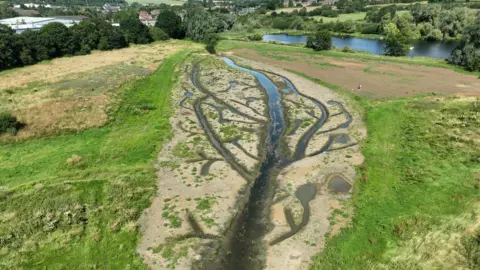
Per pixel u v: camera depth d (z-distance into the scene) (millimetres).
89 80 52062
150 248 20344
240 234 21656
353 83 51500
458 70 57625
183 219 22797
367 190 25531
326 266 18656
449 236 20266
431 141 32375
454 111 38594
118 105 42094
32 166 28641
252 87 51438
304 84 51969
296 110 42000
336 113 40594
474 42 60906
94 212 23219
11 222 22172
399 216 22406
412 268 18188
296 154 31703
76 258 19531
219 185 26531
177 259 19484
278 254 19844
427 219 21875
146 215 23188
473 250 18906
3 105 40250
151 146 32156
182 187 26219
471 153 29625
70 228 21781
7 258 19422
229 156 31156
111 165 28984
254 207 24281
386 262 18750
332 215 23031
